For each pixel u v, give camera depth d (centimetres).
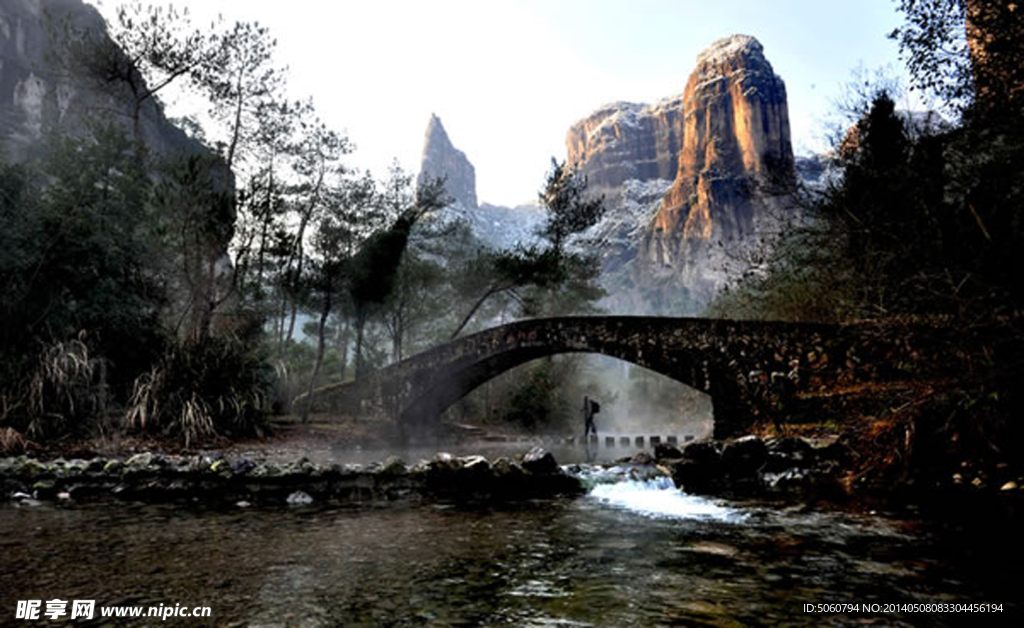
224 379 1432
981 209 788
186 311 1698
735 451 957
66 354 1171
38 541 479
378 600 334
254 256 1889
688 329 1669
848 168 1227
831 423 1259
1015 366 757
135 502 683
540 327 2006
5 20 5478
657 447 1020
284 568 403
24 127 5188
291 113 2230
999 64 906
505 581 376
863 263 1061
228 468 783
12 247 1183
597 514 628
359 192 2292
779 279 1659
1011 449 805
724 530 543
